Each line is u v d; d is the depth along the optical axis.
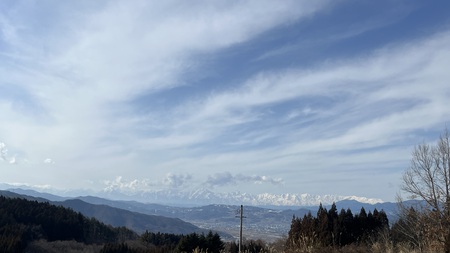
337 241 36.75
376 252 27.83
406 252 25.30
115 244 80.69
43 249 76.00
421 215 25.61
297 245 32.66
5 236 72.31
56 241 83.19
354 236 39.03
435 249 23.08
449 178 25.39
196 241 47.34
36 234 81.12
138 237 103.19
